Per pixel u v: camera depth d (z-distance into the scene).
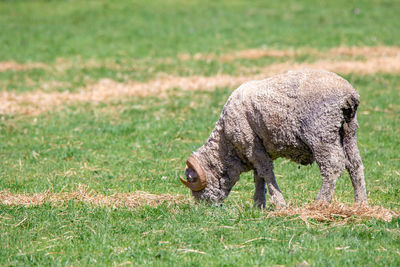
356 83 42.94
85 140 31.14
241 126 18.09
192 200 20.58
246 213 18.45
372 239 15.88
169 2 88.19
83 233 17.38
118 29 70.88
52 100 41.31
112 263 15.07
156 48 60.50
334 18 74.00
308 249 15.27
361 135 30.44
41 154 28.77
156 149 29.27
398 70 46.94
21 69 51.94
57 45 62.56
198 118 35.12
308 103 17.02
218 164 18.95
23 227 18.14
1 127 34.03
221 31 68.38
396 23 69.44
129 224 18.00
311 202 18.22
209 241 16.27
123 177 24.89
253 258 14.95
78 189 22.41
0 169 25.92
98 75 49.41
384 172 24.20
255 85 18.22
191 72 49.50
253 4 86.19
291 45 59.31
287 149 17.81
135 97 41.88
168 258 15.19
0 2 87.81
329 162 16.91
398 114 34.62
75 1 88.00
